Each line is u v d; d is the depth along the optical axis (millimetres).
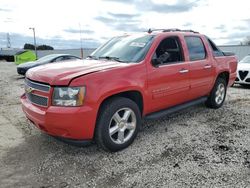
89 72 3748
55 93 3605
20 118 5855
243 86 10906
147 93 4387
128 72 4094
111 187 3164
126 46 4871
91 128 3688
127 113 4141
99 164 3715
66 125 3539
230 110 6480
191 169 3547
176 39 5160
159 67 4566
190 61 5305
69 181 3297
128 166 3654
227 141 4504
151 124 5359
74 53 33688
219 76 6457
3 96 8484
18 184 3232
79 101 3553
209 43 6141
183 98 5285
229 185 3168
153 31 5215
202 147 4254
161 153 4043
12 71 18812
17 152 4094
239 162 3738
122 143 4113
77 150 4156
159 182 3250
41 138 4637
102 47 5410
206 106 6605
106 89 3746
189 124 5379
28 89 4090
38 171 3533
